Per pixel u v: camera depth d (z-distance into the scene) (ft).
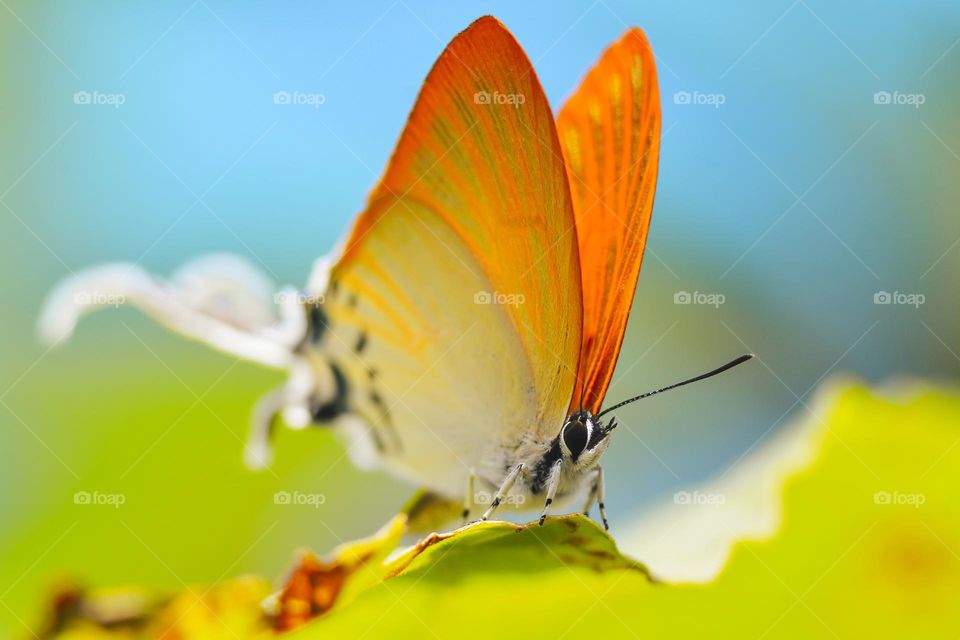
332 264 0.41
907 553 0.36
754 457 0.38
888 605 0.36
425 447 0.41
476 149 0.41
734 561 0.36
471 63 0.40
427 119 0.40
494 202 0.41
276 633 0.37
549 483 0.41
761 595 0.36
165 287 0.40
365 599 0.36
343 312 0.41
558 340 0.41
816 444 0.37
